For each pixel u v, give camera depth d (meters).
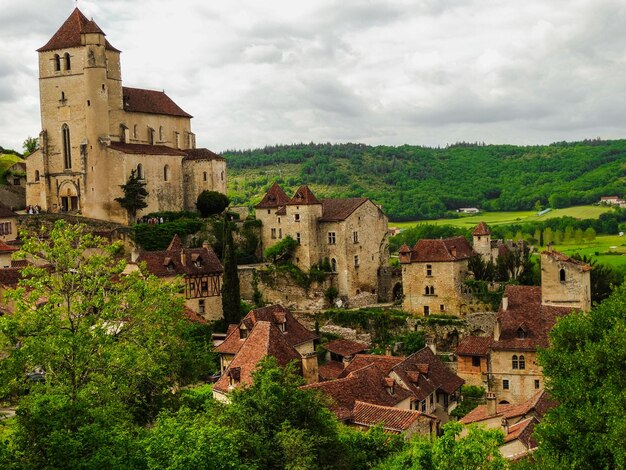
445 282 123.12
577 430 50.03
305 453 44.25
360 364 85.94
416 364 87.06
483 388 100.50
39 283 56.84
